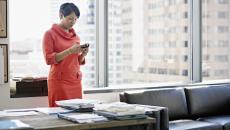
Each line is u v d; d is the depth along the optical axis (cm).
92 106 283
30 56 434
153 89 455
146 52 525
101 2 475
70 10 357
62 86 361
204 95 483
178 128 394
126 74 504
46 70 441
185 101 463
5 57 381
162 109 348
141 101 423
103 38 477
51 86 364
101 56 479
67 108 294
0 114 276
